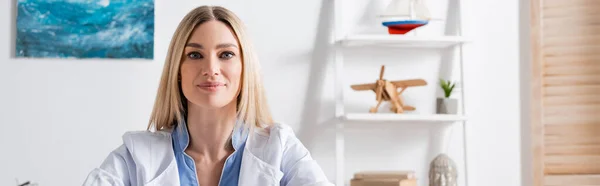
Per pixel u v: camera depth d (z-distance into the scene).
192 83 1.34
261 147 1.43
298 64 3.22
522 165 3.33
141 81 3.15
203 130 1.41
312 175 1.40
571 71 3.25
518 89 3.34
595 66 3.24
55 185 3.12
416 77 3.29
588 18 3.25
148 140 1.42
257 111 1.45
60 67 3.13
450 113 3.13
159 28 3.15
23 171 3.11
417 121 3.29
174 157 1.40
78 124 3.13
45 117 3.12
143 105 3.16
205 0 3.19
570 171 3.26
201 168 1.42
